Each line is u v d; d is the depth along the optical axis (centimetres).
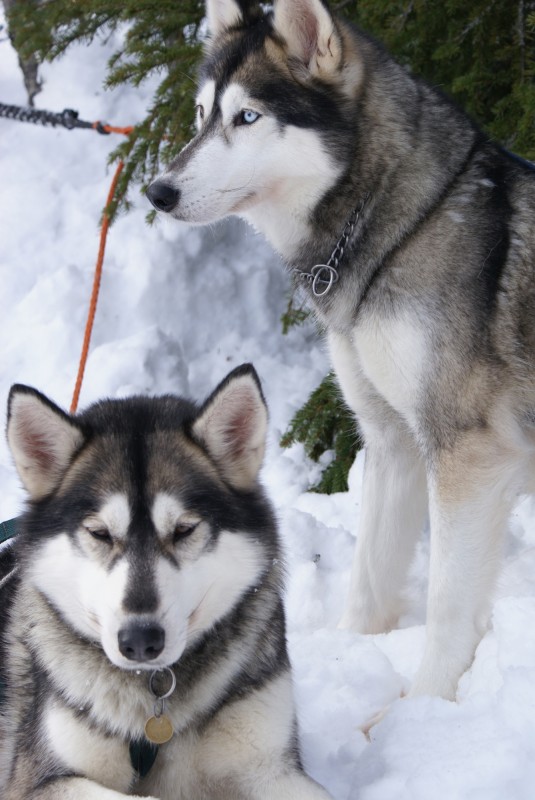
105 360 772
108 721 350
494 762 354
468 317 457
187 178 464
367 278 468
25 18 790
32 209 878
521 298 465
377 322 465
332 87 468
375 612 523
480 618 458
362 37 488
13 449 355
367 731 422
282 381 801
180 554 345
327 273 480
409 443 511
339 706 440
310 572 568
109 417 377
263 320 830
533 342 464
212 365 810
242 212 495
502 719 380
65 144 914
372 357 473
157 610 325
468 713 395
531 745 361
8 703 384
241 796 369
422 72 650
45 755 351
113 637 324
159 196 465
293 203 478
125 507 342
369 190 469
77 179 892
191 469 359
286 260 503
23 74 965
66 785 337
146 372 770
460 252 461
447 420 459
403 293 460
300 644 488
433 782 354
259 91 462
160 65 717
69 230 864
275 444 745
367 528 518
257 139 464
